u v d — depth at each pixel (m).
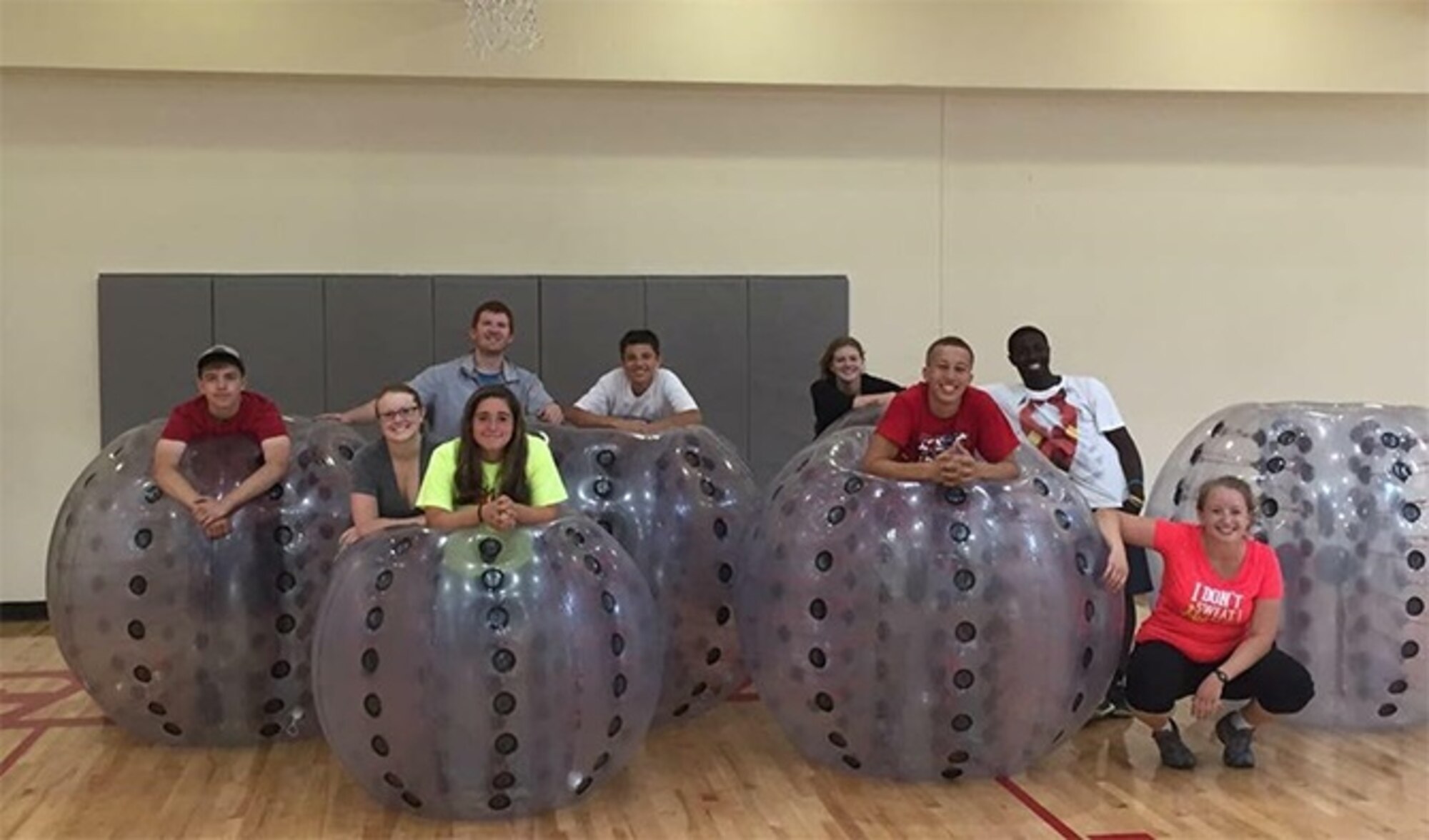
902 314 7.29
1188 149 7.46
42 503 6.72
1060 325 7.42
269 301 6.76
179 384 6.71
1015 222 7.36
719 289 7.10
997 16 6.97
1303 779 3.93
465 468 3.72
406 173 6.88
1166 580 4.03
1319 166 7.56
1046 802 3.73
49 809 3.71
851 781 3.95
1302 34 7.20
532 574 3.51
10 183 6.61
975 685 3.69
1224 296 7.54
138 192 6.70
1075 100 7.36
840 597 3.74
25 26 6.36
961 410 3.94
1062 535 3.83
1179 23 7.10
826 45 6.88
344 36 6.56
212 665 4.22
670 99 7.05
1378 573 4.27
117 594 4.18
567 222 7.01
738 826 3.54
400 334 6.86
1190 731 4.50
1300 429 4.48
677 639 4.37
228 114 6.74
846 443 4.27
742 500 4.56
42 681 5.35
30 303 6.66
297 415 6.35
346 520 4.36
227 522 4.19
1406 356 7.67
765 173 7.15
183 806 3.74
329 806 3.73
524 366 6.95
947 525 3.71
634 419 4.98
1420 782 3.89
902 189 7.25
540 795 3.58
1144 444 7.52
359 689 3.49
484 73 6.64
